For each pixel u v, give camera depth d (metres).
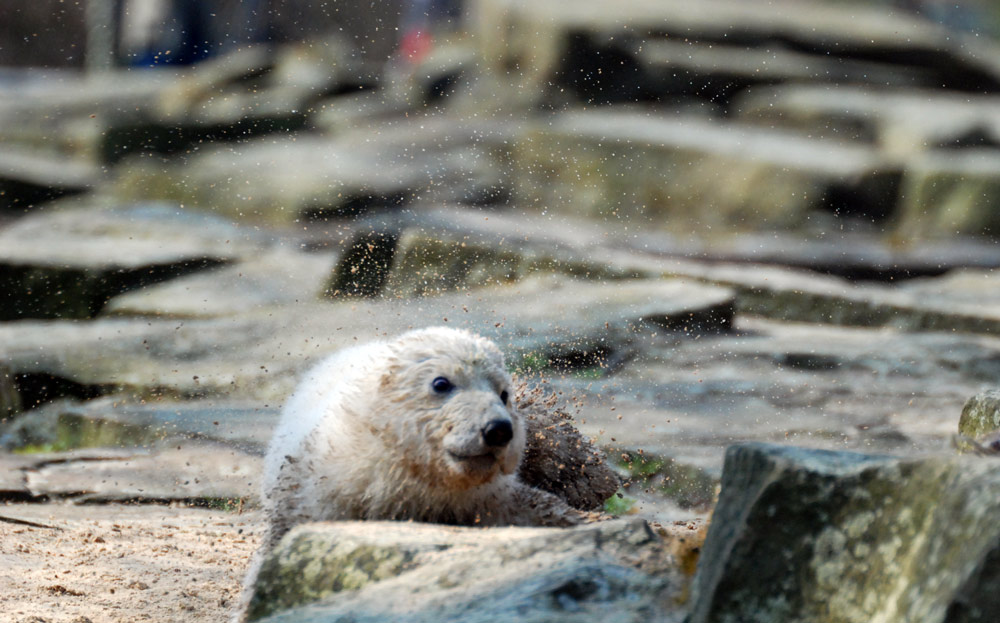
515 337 18.30
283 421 8.65
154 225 29.77
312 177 35.69
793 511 4.71
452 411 7.10
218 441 14.38
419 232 24.53
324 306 21.48
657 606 4.99
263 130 44.12
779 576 4.68
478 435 6.98
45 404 17.02
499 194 37.88
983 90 43.59
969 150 38.03
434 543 5.87
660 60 42.66
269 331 19.64
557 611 5.02
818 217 34.03
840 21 44.28
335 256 28.50
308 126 44.81
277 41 59.88
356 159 37.81
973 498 4.18
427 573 5.60
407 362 7.45
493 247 23.95
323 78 48.28
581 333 18.83
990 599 3.92
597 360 18.12
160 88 50.28
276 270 25.48
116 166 42.72
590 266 23.86
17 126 45.69
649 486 12.87
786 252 30.22
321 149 39.00
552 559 5.45
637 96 42.91
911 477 4.51
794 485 4.72
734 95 42.25
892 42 43.12
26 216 36.16
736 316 22.83
